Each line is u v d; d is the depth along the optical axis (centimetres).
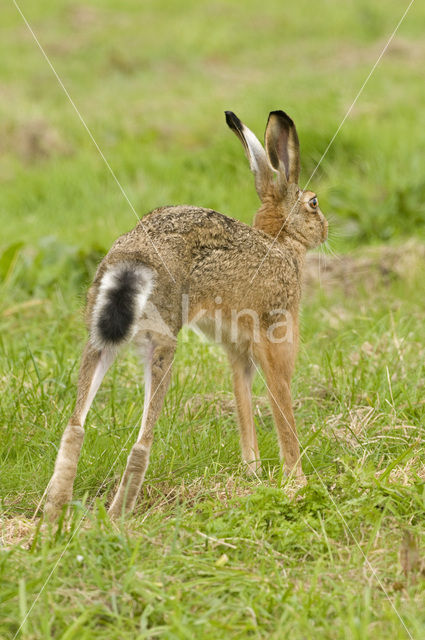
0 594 806
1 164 2858
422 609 815
